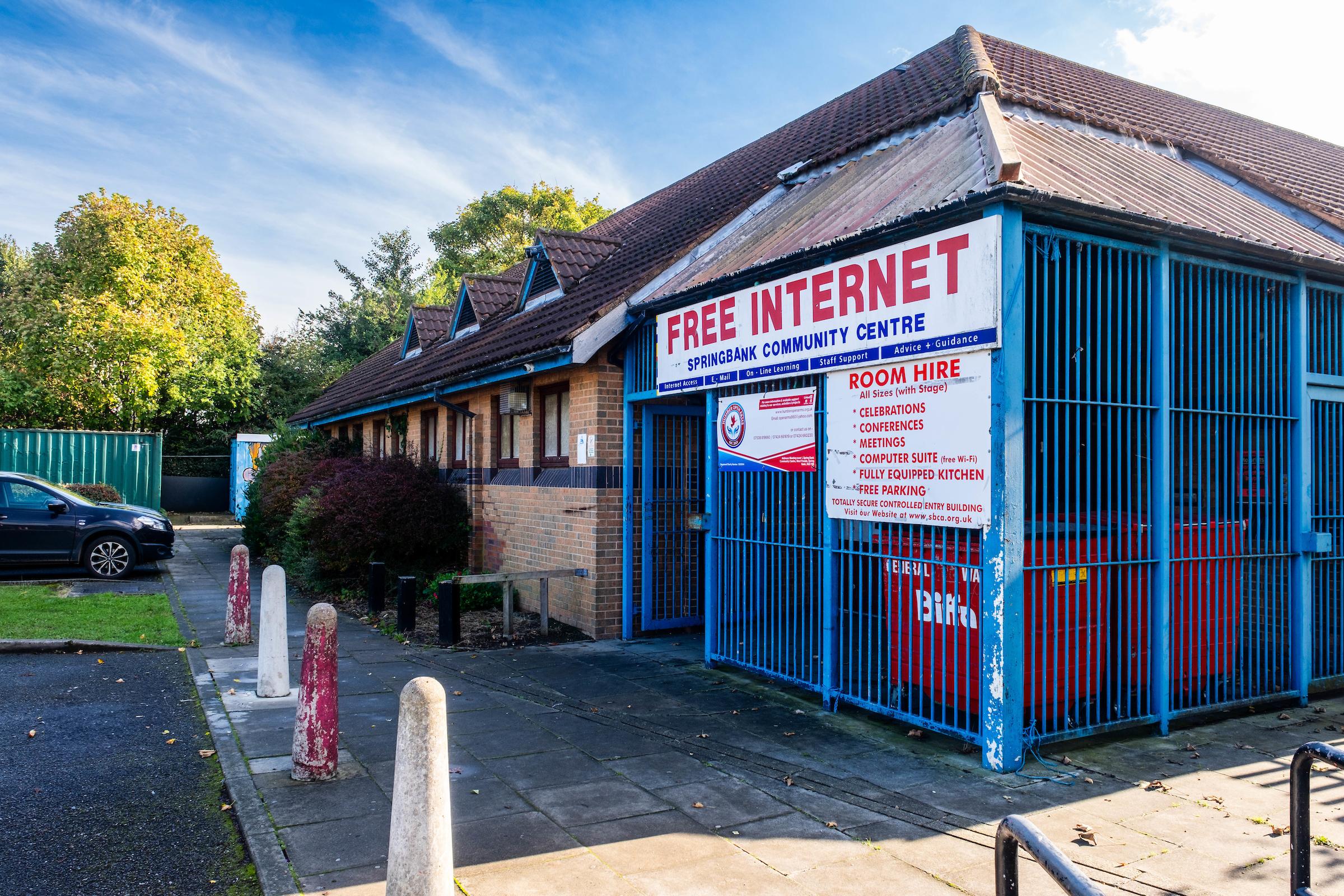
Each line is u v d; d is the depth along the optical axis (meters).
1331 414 6.86
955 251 5.13
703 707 6.47
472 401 12.89
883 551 5.93
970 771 5.05
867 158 8.69
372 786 4.80
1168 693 5.76
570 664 7.94
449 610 8.78
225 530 24.88
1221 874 3.76
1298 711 6.41
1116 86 11.32
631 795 4.72
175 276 27.77
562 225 36.50
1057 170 5.82
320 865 3.83
